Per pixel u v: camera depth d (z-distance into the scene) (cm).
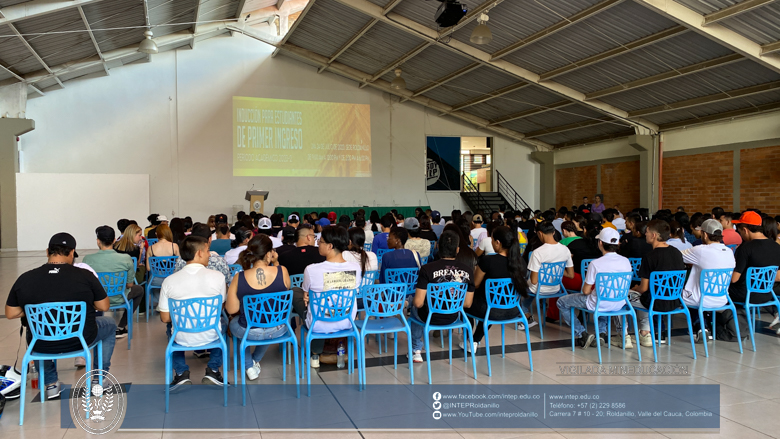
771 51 774
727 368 380
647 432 271
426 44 1176
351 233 411
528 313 540
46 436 271
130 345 452
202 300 311
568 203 1625
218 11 1287
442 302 361
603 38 932
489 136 1716
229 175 1502
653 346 406
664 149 1244
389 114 1633
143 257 604
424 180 1669
